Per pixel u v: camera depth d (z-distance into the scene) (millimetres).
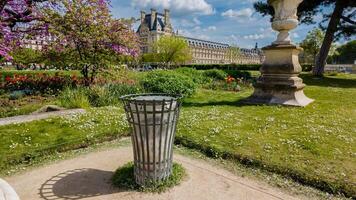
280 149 4586
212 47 130875
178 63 74188
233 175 3781
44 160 4367
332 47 52156
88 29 10648
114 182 3471
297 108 8312
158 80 10969
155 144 3189
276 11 9219
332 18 19766
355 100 10367
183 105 9172
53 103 8750
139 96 3586
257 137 5262
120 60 12453
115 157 4438
